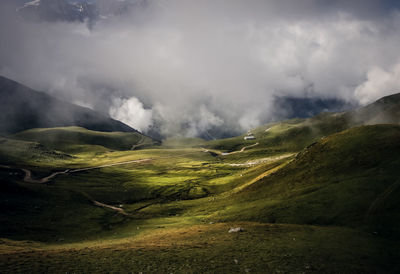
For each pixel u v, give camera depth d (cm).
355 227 5303
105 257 3900
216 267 3531
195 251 4241
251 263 3681
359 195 6369
